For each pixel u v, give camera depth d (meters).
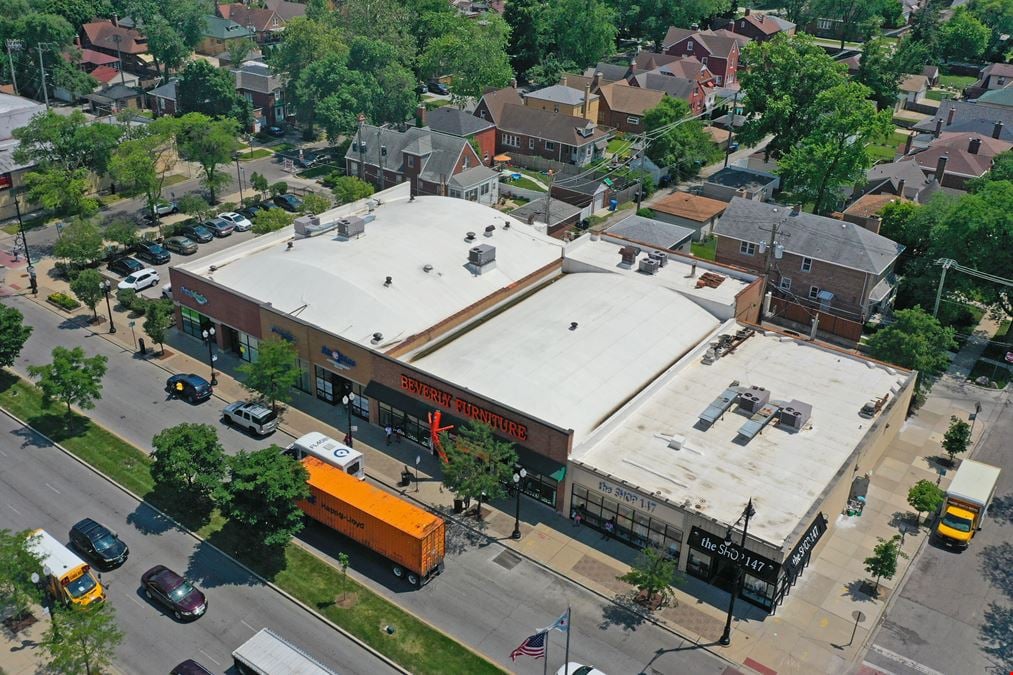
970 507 61.06
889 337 76.62
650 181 124.88
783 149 132.00
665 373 69.44
